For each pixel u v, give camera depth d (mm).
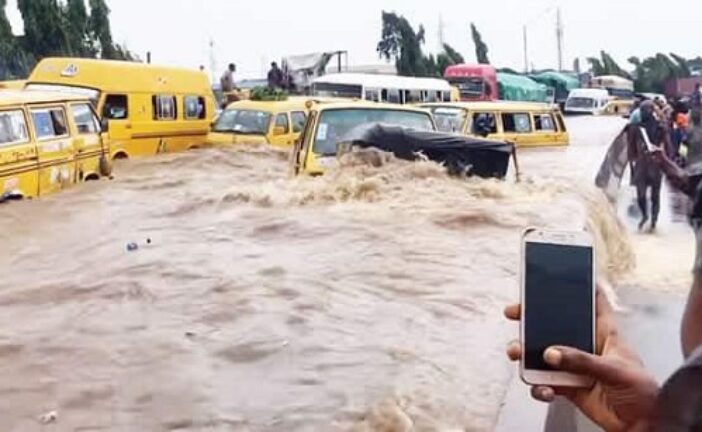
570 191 11203
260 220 9312
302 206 10086
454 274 6680
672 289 8375
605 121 35000
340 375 4527
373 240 8086
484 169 11367
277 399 4242
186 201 11039
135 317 5773
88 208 11297
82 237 9172
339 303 5906
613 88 55938
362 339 5113
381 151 11211
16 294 6609
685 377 1281
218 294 6238
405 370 4578
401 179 10812
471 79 37875
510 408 4062
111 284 6719
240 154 17281
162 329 5469
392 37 48438
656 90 58438
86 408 4234
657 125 12625
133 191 13000
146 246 8312
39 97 13102
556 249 2053
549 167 15648
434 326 5371
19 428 4023
